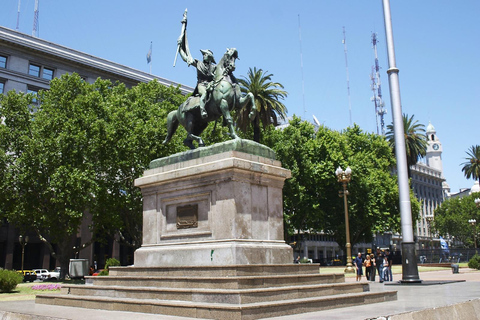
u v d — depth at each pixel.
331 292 9.32
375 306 8.63
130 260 56.22
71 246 33.59
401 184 19.44
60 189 28.80
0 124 31.33
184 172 10.66
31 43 50.19
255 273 9.00
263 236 10.35
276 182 11.00
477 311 9.38
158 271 10.13
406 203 19.25
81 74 54.47
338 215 48.38
